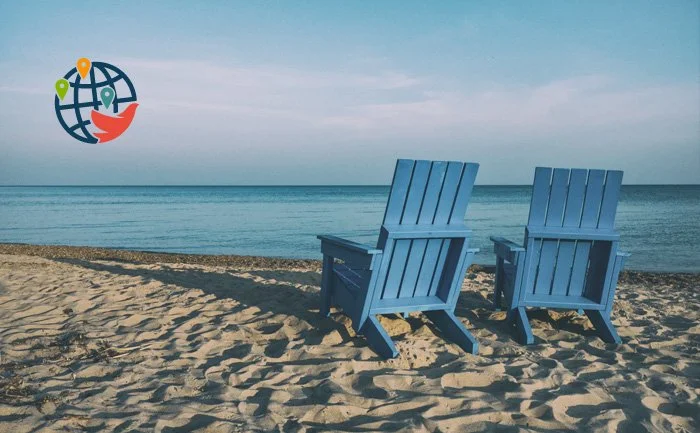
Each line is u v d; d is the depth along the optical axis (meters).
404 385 2.80
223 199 65.06
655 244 15.50
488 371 3.00
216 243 17.03
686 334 3.97
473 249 3.58
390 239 3.21
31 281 5.53
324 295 4.06
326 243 3.93
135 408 2.39
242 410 2.42
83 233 20.84
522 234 18.86
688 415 2.55
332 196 78.19
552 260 3.92
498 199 60.66
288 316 4.06
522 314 3.82
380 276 3.31
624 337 3.90
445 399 2.57
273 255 14.00
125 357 3.14
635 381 2.92
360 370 3.00
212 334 3.65
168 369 2.96
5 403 2.38
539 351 3.50
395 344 3.38
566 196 3.78
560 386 2.86
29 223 26.36
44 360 3.06
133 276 6.00
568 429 2.34
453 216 3.50
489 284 6.43
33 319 3.98
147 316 4.15
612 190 3.76
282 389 2.69
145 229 22.53
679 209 35.09
